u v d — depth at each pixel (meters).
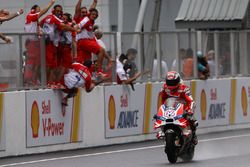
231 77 73.12
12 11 93.75
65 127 57.38
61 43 57.53
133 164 46.78
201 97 68.62
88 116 59.19
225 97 71.44
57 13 58.31
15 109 53.84
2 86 54.28
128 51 63.88
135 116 63.19
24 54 55.84
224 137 64.25
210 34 71.38
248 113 74.06
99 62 60.53
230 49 73.38
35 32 57.00
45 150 55.81
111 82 62.16
